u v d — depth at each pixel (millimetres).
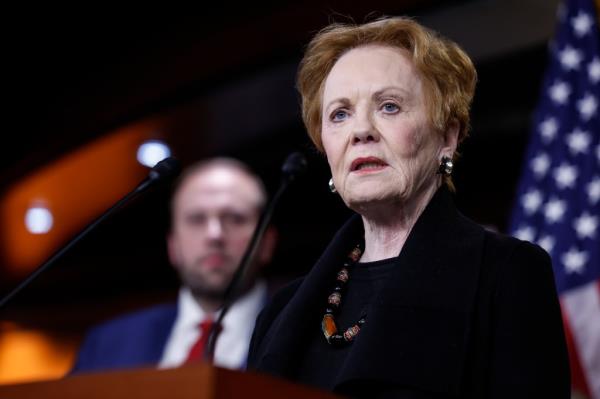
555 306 2963
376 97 3285
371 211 3295
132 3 12781
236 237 6082
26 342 16781
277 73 11664
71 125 14164
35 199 16000
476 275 3020
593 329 6375
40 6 13094
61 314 16547
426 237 3180
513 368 2828
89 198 15836
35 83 14281
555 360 2850
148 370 2123
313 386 3111
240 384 2074
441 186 3389
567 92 7086
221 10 12039
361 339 2965
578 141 6918
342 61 3430
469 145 12391
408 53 3385
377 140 3244
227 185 6227
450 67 3377
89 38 13430
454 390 2799
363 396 2908
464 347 2871
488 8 9453
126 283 15883
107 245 16172
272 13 11406
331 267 3377
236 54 11805
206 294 5941
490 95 11516
